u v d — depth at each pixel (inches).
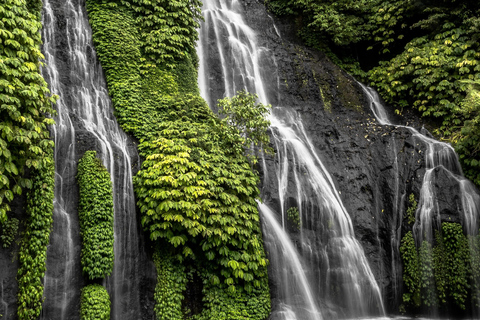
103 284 309.7
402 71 610.5
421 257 432.8
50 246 294.5
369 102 620.1
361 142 516.4
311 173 462.3
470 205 451.8
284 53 639.1
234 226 341.1
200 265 341.7
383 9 668.1
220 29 609.0
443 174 469.7
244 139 417.1
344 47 700.7
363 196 470.3
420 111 597.3
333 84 621.0
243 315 332.5
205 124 410.3
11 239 277.9
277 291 376.5
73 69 397.4
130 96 403.9
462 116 544.4
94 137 350.0
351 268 422.0
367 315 411.2
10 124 276.8
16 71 283.9
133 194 345.4
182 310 322.7
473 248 427.5
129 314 315.9
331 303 403.2
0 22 285.1
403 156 494.3
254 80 587.5
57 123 338.6
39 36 320.5
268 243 390.6
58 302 286.4
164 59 452.4
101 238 306.8
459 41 583.2
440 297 416.5
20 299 267.1
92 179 321.1
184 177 329.1
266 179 425.7
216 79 557.9
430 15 612.4
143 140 383.2
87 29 434.0
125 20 446.9
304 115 559.8
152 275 331.6
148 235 341.1
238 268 336.8
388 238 449.7
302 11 716.7
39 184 294.7
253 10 709.9
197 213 325.1
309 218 430.6
